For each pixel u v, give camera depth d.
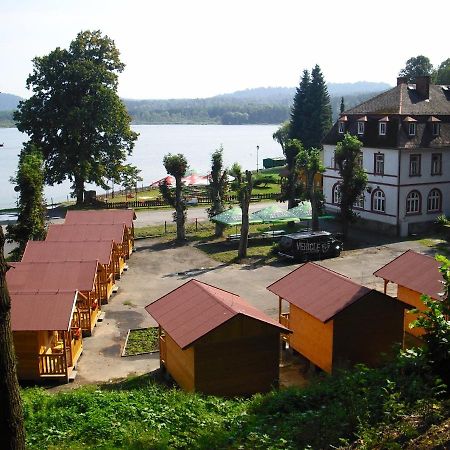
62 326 21.67
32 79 63.12
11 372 8.85
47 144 63.56
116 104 63.53
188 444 13.81
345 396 15.50
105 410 16.06
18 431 8.98
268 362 20.08
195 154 166.12
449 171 50.31
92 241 33.38
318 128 89.44
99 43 65.69
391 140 48.53
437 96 53.53
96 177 64.31
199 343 19.08
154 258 41.47
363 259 40.69
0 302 8.60
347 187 45.38
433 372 14.25
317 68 89.12
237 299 23.02
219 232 47.50
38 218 36.59
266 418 15.23
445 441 10.80
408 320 25.83
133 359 24.50
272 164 107.38
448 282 13.78
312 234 41.03
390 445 11.08
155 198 69.94
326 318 21.14
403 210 48.59
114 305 31.48
